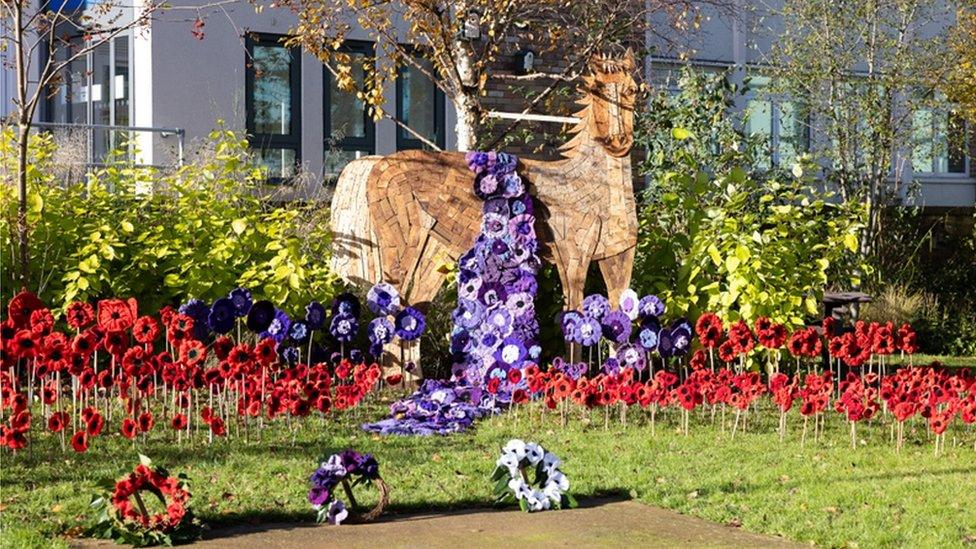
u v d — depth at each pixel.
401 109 17.34
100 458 7.89
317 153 16.77
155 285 11.48
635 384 9.58
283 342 10.73
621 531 6.62
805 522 6.70
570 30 14.84
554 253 11.31
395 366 11.08
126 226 11.05
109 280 11.02
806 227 12.37
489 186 11.12
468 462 8.12
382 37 16.75
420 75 17.44
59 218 11.09
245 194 12.33
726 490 7.52
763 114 20.19
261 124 16.41
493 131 16.17
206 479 7.41
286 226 11.61
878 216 18.16
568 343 12.09
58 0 15.54
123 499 6.14
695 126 14.58
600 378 9.89
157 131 15.28
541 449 7.20
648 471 8.02
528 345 11.00
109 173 12.02
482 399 10.46
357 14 13.95
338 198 11.70
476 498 7.21
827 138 18.97
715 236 11.88
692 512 7.01
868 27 18.20
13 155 11.43
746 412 9.86
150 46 15.52
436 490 7.36
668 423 9.87
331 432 9.15
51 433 8.55
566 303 11.38
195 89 15.87
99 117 16.30
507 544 6.33
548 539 6.44
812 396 8.95
